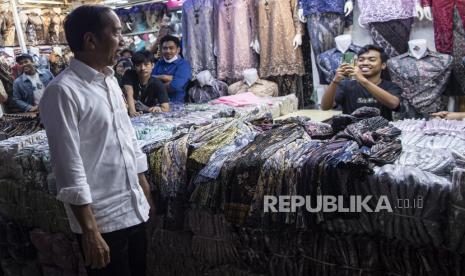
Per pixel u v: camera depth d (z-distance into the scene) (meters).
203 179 1.90
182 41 5.08
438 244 1.46
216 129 2.30
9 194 2.58
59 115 1.38
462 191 1.37
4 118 3.95
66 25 1.46
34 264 2.68
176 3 5.14
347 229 1.65
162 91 3.80
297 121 2.28
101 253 1.45
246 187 1.80
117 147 1.55
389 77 3.85
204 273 2.11
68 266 2.46
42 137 2.77
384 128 1.98
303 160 1.70
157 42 5.00
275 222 1.76
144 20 5.38
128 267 1.68
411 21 3.92
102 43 1.46
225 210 1.86
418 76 3.69
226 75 4.89
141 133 2.65
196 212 2.04
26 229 2.64
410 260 1.56
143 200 1.69
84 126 1.45
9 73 5.29
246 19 4.73
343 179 1.59
